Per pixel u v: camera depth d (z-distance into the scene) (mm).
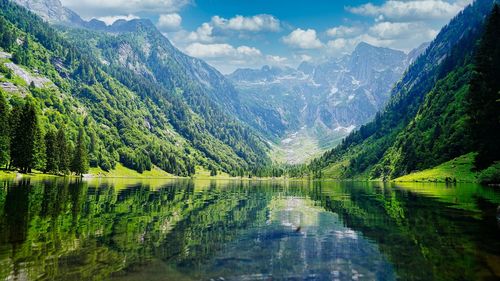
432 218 43062
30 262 22609
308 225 40344
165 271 21812
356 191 114812
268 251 27719
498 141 100438
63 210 47406
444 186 117688
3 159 125250
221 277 21000
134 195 82688
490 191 85062
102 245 28188
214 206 62188
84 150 195375
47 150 160875
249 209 57531
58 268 21547
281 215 49406
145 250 27203
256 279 20734
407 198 75375
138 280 19875
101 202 61375
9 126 130875
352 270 22438
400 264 23469
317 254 26656
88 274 20609
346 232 35625
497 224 38125
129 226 37688
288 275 21578
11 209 45281
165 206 60094
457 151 183375
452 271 21688
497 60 96250
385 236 32969
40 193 70000
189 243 30297
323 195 93750
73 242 28797
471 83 102125
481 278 20281
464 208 52438
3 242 27828
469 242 29516
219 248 28609
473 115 104875
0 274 20016
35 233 31453
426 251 26766
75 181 142000
